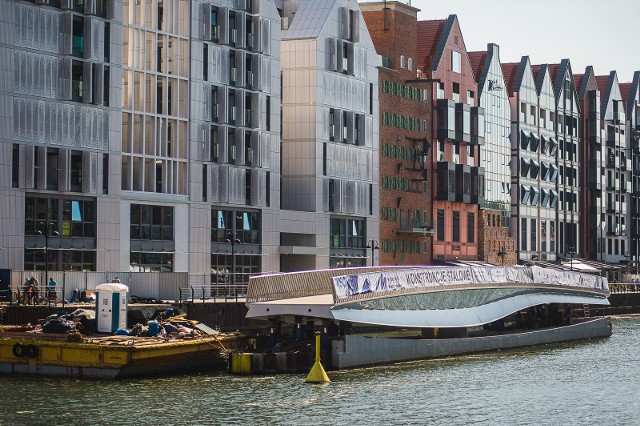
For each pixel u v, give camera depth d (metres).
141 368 64.81
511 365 76.94
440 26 155.00
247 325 89.56
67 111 95.50
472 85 158.38
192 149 107.25
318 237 124.06
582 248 187.12
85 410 56.38
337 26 127.62
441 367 74.50
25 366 65.56
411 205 143.88
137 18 103.06
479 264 153.38
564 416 57.59
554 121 179.12
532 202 172.00
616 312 140.62
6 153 91.25
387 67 139.25
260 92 114.31
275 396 60.88
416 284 79.50
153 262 103.19
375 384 65.69
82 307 79.06
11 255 91.50
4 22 91.19
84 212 97.31
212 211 109.75
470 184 155.12
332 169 126.31
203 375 67.31
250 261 114.19
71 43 95.44
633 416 57.72
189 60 107.12
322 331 72.25
